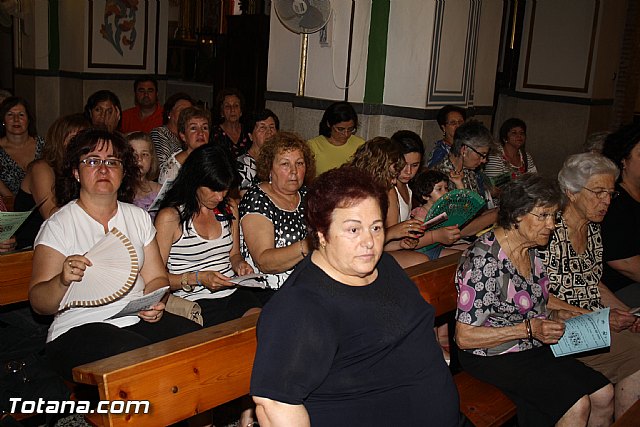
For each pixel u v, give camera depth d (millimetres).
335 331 2086
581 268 3605
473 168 4980
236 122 6578
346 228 2109
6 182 5293
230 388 2592
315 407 2115
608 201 3471
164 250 3473
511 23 10734
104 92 6012
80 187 3113
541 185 2969
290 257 3471
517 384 3137
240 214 3797
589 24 10148
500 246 3070
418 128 7035
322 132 5820
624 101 10828
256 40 9531
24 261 3297
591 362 3672
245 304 3611
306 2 6914
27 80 10688
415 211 4559
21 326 3420
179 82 12469
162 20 11156
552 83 10625
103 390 2170
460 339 3088
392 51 7086
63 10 10477
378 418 2156
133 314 3010
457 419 2381
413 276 3404
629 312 3395
